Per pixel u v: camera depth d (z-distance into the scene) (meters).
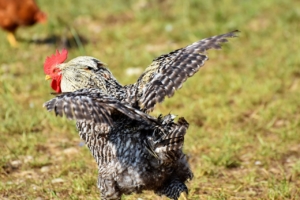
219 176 19.53
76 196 18.02
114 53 30.83
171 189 15.41
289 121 23.09
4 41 32.53
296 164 19.70
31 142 21.77
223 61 29.36
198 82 26.61
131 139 14.68
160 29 33.19
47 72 16.56
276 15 33.31
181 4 35.69
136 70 28.36
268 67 27.81
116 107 13.73
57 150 21.48
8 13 31.34
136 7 36.28
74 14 35.47
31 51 31.42
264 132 22.48
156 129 14.37
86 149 21.23
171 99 25.02
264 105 24.59
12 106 24.39
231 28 32.06
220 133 22.42
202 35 31.67
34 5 31.72
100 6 36.72
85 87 15.74
